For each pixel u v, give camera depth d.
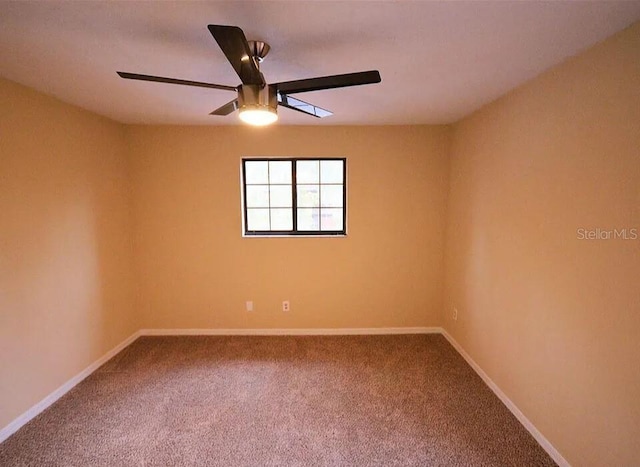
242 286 3.37
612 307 1.43
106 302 2.88
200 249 3.32
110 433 1.98
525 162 2.03
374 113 2.76
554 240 1.78
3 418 1.95
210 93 2.23
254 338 3.34
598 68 1.49
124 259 3.14
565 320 1.71
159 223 3.28
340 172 3.36
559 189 1.74
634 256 1.33
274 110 1.56
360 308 3.40
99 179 2.78
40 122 2.19
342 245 3.34
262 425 2.06
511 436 1.96
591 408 1.55
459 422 2.09
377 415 2.15
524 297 2.05
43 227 2.22
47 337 2.25
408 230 3.32
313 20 1.31
